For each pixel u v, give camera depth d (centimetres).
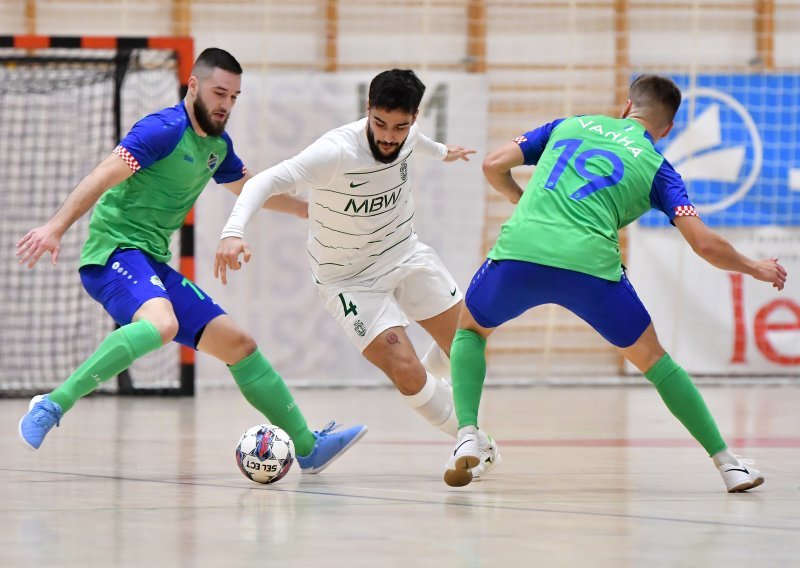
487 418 2244
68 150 3117
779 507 1005
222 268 1151
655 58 3516
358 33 3469
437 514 940
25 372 3092
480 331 1179
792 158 3469
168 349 3111
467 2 3475
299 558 728
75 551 752
